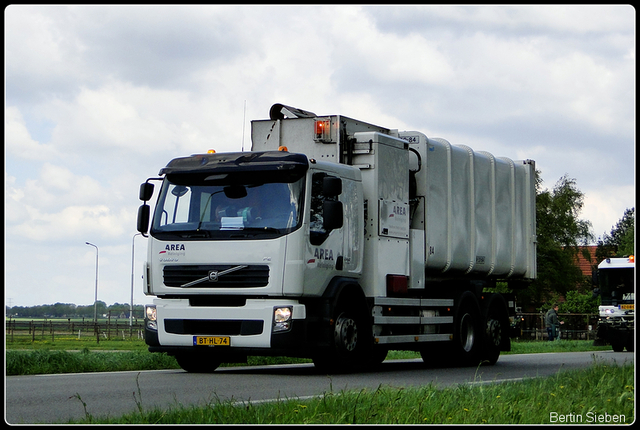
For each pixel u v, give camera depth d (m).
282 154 12.73
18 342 46.06
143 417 7.14
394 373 14.06
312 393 9.81
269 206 12.50
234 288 12.41
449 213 16.70
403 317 14.66
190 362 13.80
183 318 12.69
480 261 17.83
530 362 18.58
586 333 51.31
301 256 12.33
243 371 14.13
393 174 14.80
